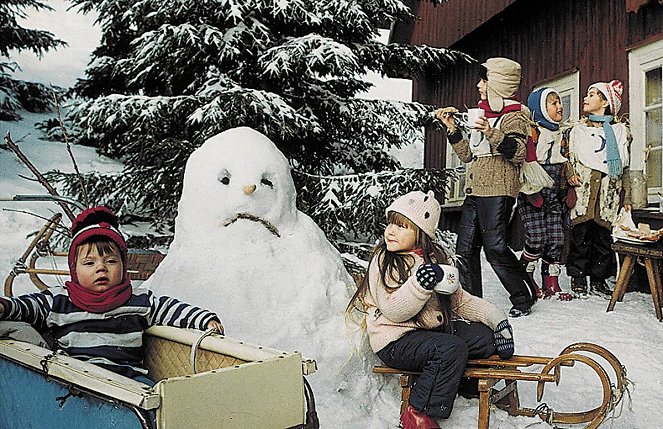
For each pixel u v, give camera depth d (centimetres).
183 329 287
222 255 385
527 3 1009
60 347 288
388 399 369
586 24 852
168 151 765
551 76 944
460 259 573
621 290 585
